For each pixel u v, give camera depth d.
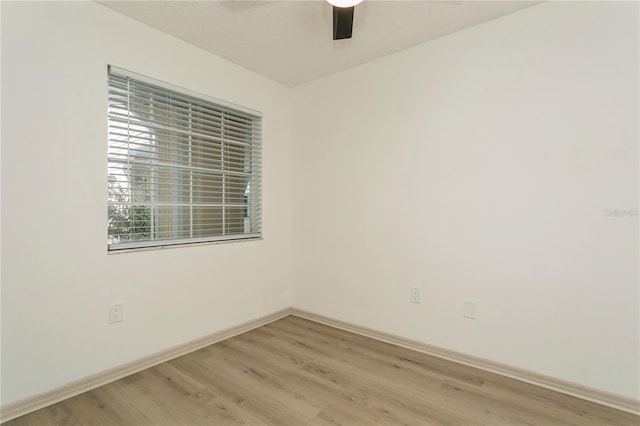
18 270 1.70
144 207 2.27
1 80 1.64
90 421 1.66
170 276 2.35
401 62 2.56
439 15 2.09
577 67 1.87
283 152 3.26
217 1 1.96
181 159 2.49
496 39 2.13
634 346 1.74
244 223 2.98
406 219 2.55
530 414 1.72
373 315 2.74
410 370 2.18
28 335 1.74
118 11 2.05
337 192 2.97
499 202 2.13
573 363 1.90
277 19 2.15
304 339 2.71
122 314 2.09
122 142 2.13
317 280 3.12
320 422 1.65
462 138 2.28
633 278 1.74
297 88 3.27
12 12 1.67
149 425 1.63
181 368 2.20
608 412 1.74
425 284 2.46
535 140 2.01
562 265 1.93
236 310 2.81
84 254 1.93
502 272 2.13
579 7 1.86
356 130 2.84
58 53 1.82
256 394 1.89
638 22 1.72
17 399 1.70
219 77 2.67
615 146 1.78
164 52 2.30
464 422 1.65
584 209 1.86
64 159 1.85
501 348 2.13
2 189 1.66
